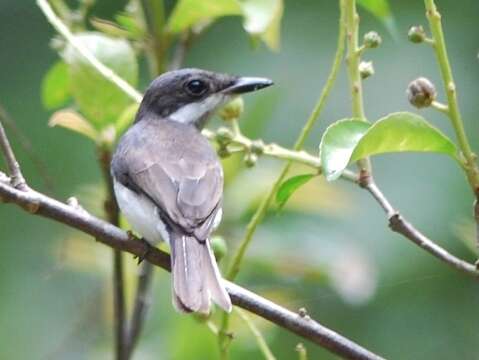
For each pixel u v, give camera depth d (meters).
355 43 8.73
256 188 11.46
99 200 11.79
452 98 7.97
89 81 9.79
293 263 11.62
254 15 10.52
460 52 14.28
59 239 13.35
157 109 10.91
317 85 13.88
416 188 13.38
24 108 14.36
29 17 14.80
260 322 11.04
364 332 12.89
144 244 9.29
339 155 8.09
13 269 13.55
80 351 12.42
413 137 8.05
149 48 10.97
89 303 12.49
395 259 13.08
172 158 9.74
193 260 8.77
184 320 11.05
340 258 11.84
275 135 13.53
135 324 10.22
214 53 14.25
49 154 13.92
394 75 13.96
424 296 13.05
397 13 14.41
